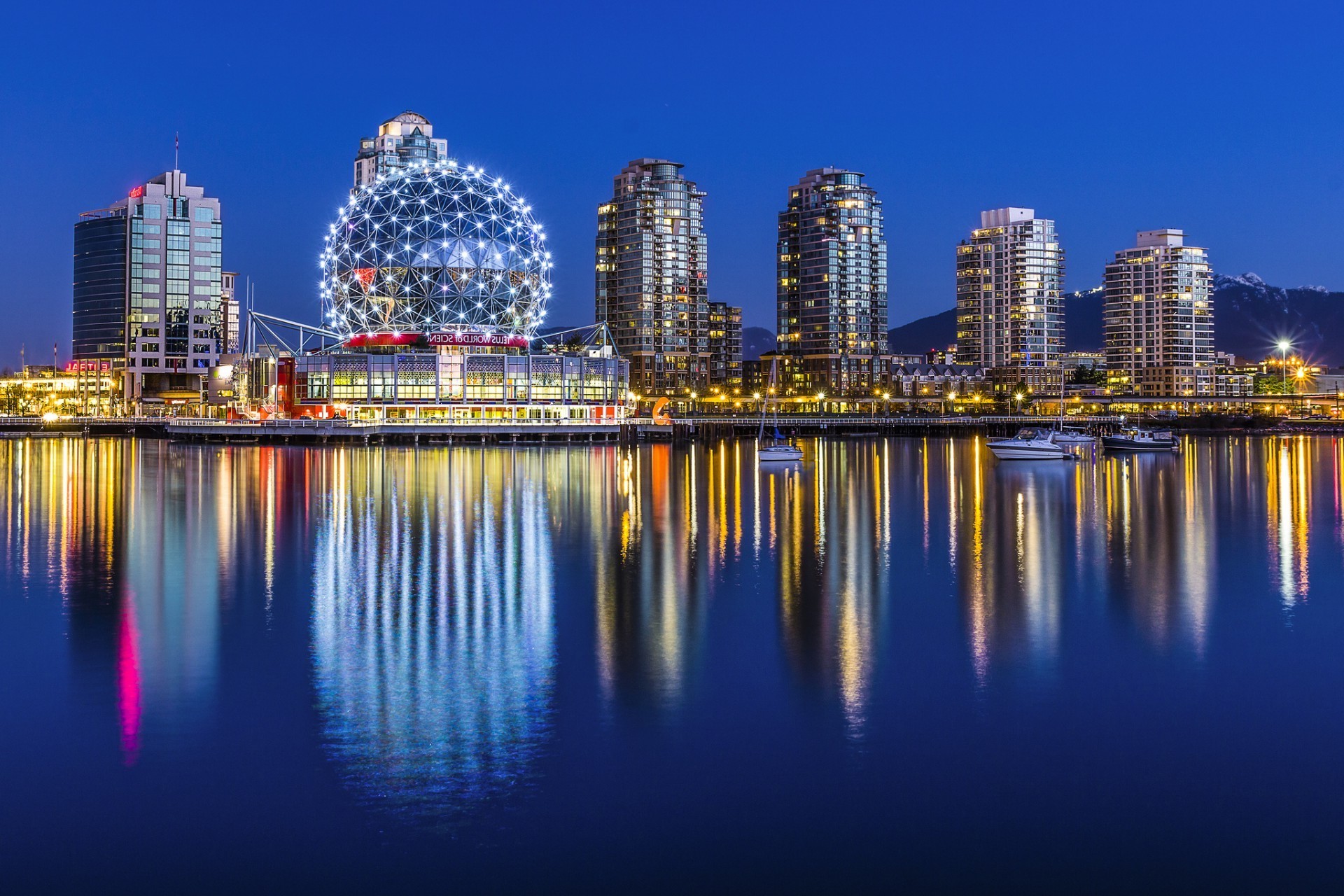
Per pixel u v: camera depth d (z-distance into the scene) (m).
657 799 24.36
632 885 21.00
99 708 30.14
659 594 46.12
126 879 21.05
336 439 178.25
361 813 23.70
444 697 31.14
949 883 21.08
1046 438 180.75
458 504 83.38
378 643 37.34
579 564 54.28
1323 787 25.00
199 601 44.31
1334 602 44.56
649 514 76.94
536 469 122.69
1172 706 30.52
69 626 39.81
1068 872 21.47
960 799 24.44
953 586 48.28
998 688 32.12
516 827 23.11
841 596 45.72
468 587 47.66
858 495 94.31
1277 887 20.91
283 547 59.69
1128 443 176.12
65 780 25.25
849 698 31.09
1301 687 32.28
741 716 29.55
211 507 80.12
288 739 27.80
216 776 25.59
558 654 35.81
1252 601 44.75
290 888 20.81
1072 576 51.06
